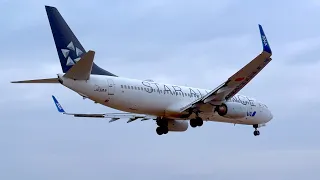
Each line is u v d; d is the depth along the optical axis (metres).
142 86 66.81
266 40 60.50
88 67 60.16
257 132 80.12
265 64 62.25
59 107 69.75
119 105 65.19
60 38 64.56
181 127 74.62
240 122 77.38
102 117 72.62
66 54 64.56
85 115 71.62
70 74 60.22
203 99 66.69
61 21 64.94
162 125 74.12
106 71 65.69
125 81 65.44
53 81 60.97
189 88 72.81
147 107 67.50
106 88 63.28
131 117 73.81
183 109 68.75
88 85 61.94
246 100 77.00
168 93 69.38
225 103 68.75
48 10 64.50
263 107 79.06
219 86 65.06
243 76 63.66
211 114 71.31
